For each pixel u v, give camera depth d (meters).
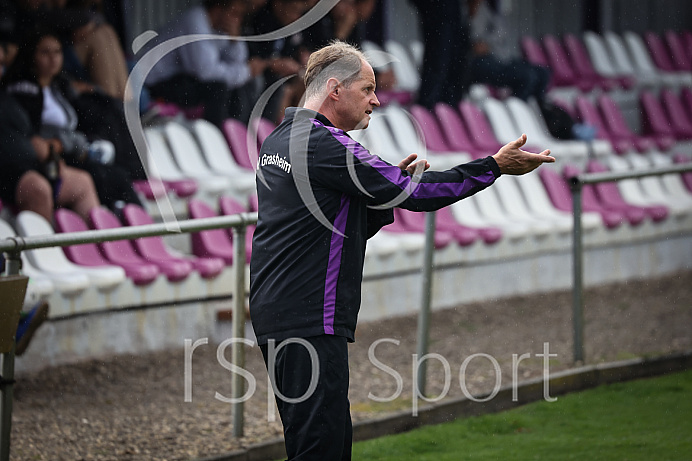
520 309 27.84
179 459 15.36
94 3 25.48
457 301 28.30
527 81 38.06
